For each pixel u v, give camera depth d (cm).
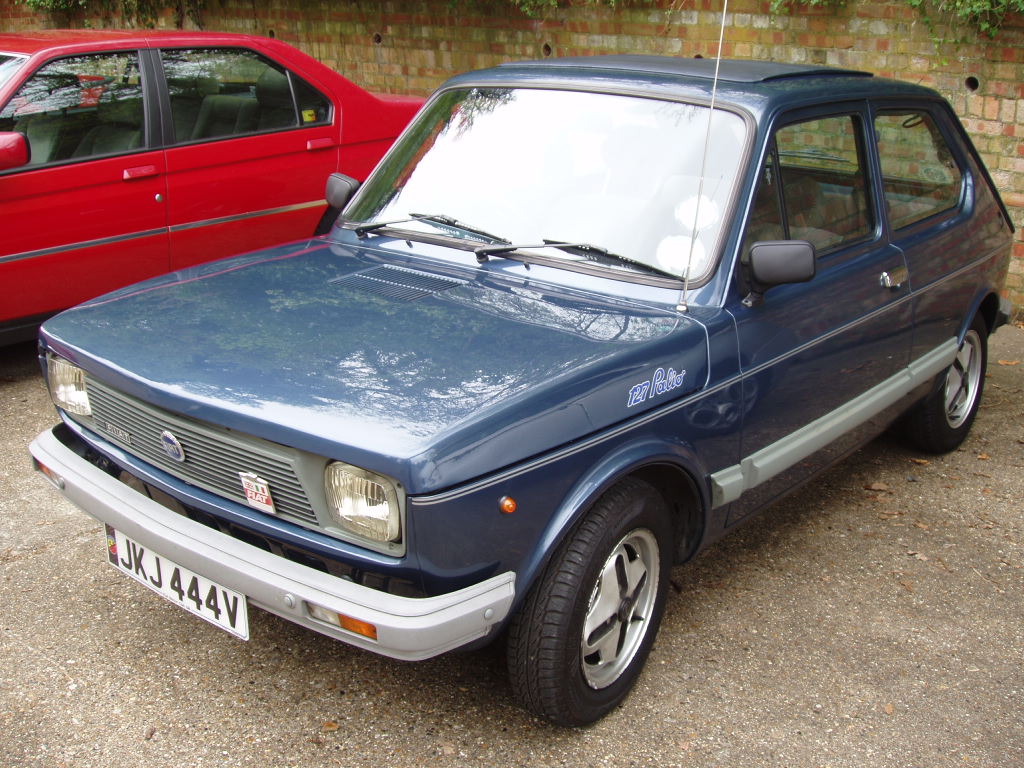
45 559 409
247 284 356
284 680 340
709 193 345
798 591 402
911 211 444
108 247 586
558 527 284
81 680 338
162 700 329
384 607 261
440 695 335
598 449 292
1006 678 352
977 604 396
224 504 290
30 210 552
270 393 277
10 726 316
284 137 651
